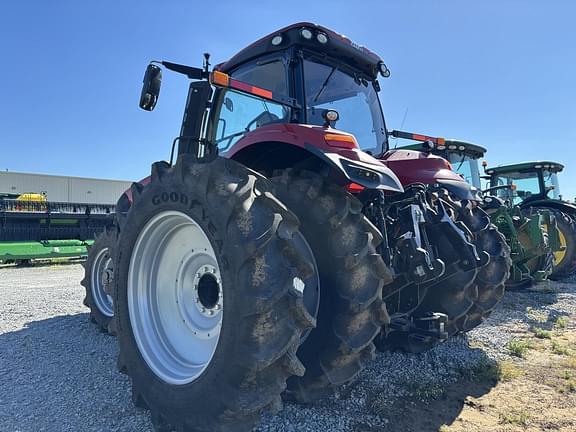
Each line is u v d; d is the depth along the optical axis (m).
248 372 1.97
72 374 3.21
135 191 2.77
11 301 5.94
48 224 12.10
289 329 2.02
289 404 2.76
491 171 10.97
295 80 3.33
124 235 2.74
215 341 2.42
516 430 2.55
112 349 3.77
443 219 3.13
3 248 10.85
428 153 3.96
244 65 3.68
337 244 2.50
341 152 2.55
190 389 2.19
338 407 2.75
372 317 2.53
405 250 2.93
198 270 2.59
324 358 2.52
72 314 5.11
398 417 2.67
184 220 2.53
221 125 3.83
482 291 4.00
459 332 4.21
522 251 6.78
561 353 3.96
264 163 3.04
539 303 6.21
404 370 3.40
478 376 3.34
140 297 2.68
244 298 2.00
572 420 2.68
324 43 3.36
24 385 3.02
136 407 2.63
